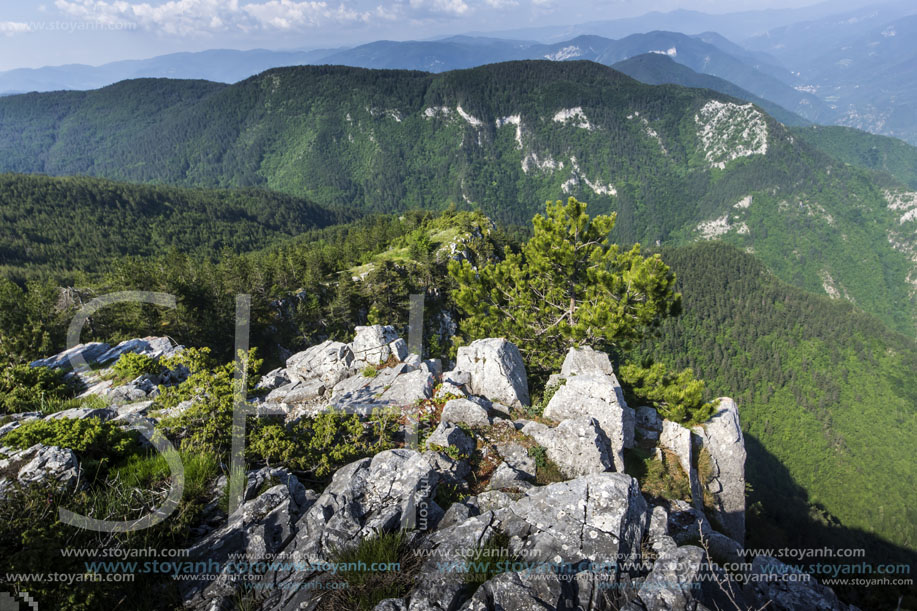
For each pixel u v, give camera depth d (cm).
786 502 7094
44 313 5272
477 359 1681
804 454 14812
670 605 655
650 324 2302
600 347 2452
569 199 2430
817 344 19275
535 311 2648
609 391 1393
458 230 11525
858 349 18875
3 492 778
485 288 2769
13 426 1134
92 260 18325
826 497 12725
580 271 2506
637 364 2225
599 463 1184
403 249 11138
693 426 1778
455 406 1362
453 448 1159
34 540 679
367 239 13212
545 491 897
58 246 19150
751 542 1881
